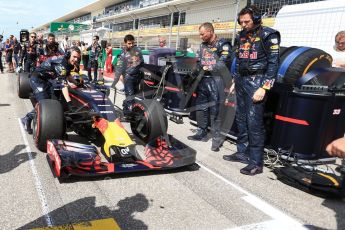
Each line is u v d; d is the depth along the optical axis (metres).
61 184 3.24
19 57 14.15
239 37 3.97
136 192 3.20
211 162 4.21
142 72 4.60
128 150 3.49
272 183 3.69
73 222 2.57
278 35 3.65
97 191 3.15
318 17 6.00
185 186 3.43
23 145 4.33
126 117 4.09
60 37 26.39
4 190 3.04
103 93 4.27
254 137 3.88
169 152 3.75
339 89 3.99
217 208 2.99
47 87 4.69
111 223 2.60
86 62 12.81
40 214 2.66
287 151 4.09
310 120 3.92
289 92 3.99
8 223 2.51
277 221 2.83
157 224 2.64
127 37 5.01
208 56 3.94
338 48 4.91
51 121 3.73
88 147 3.54
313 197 3.38
